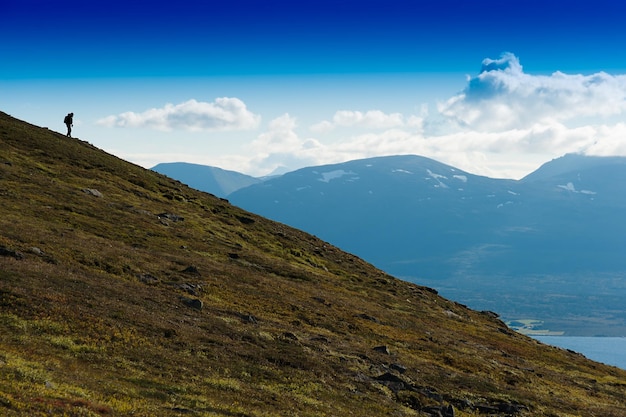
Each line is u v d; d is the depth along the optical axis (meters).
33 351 33.56
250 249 107.19
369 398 43.53
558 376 74.50
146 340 41.25
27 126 142.38
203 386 35.78
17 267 48.91
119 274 61.59
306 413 35.94
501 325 122.88
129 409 27.14
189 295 60.94
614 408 62.22
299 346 51.47
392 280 127.44
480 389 55.09
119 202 105.12
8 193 85.19
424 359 62.34
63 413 23.78
